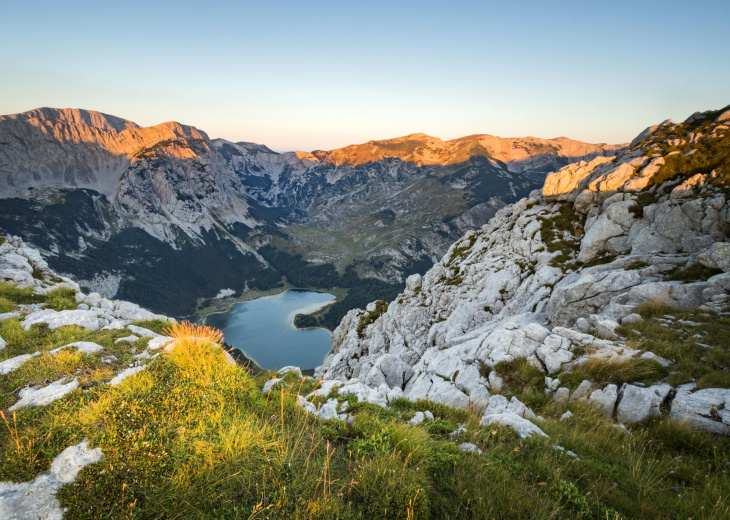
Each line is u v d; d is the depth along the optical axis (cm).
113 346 1287
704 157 3500
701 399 1115
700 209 2980
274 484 610
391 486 624
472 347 2097
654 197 3566
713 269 2206
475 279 4869
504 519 617
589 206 4469
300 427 865
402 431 830
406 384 2403
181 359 1047
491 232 5925
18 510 527
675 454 976
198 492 584
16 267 2781
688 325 1686
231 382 952
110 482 581
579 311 2520
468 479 713
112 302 2473
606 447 996
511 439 951
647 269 2516
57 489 568
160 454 639
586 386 1405
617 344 1608
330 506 570
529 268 4266
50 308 1992
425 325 5153
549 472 769
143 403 785
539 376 1599
